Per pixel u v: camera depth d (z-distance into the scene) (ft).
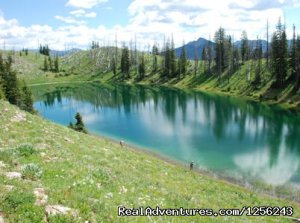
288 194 125.70
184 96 446.19
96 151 92.94
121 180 55.16
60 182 40.63
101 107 386.32
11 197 31.04
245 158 176.35
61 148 76.33
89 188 41.55
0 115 96.43
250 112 315.17
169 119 296.10
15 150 52.13
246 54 551.18
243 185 135.13
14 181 35.78
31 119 106.52
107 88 590.55
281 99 353.51
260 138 219.82
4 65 274.36
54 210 32.01
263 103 357.41
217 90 470.80
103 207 36.52
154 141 216.13
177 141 215.31
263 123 266.36
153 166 105.60
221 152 188.24
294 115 293.02
